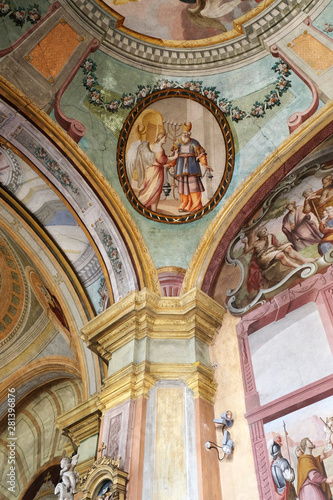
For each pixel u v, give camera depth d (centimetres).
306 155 809
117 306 749
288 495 539
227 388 674
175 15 799
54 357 1045
